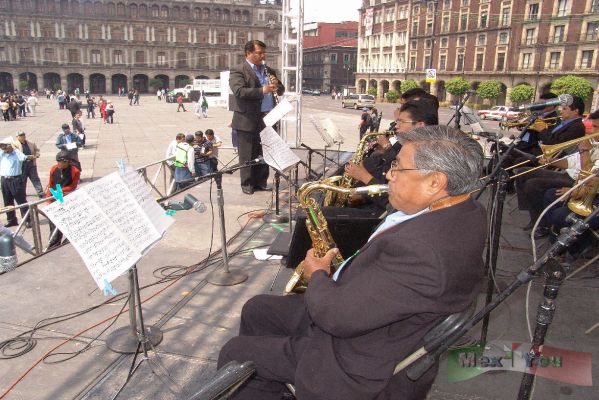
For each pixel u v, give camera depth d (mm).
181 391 2520
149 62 69250
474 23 47562
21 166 8008
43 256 4383
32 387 2557
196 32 69625
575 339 2900
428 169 1544
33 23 64375
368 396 1521
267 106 6340
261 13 71062
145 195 2467
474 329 2918
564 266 1740
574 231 1549
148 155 14000
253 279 3879
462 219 1516
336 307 1500
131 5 66750
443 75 52031
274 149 4055
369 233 3131
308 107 42938
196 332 3090
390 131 3904
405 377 1584
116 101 53906
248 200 6387
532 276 1584
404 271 1426
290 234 4504
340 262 2322
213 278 3820
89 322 3217
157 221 2424
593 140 3758
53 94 58438
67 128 10047
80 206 2094
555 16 40594
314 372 1585
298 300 2105
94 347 2932
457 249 1442
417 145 1593
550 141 5027
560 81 37125
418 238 1444
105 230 2129
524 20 42906
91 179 10773
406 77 57531
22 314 3320
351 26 85875
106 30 66750
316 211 2406
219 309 3396
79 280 3873
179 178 8398
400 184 1614
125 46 67875
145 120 27688
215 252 4477
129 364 2756
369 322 1453
